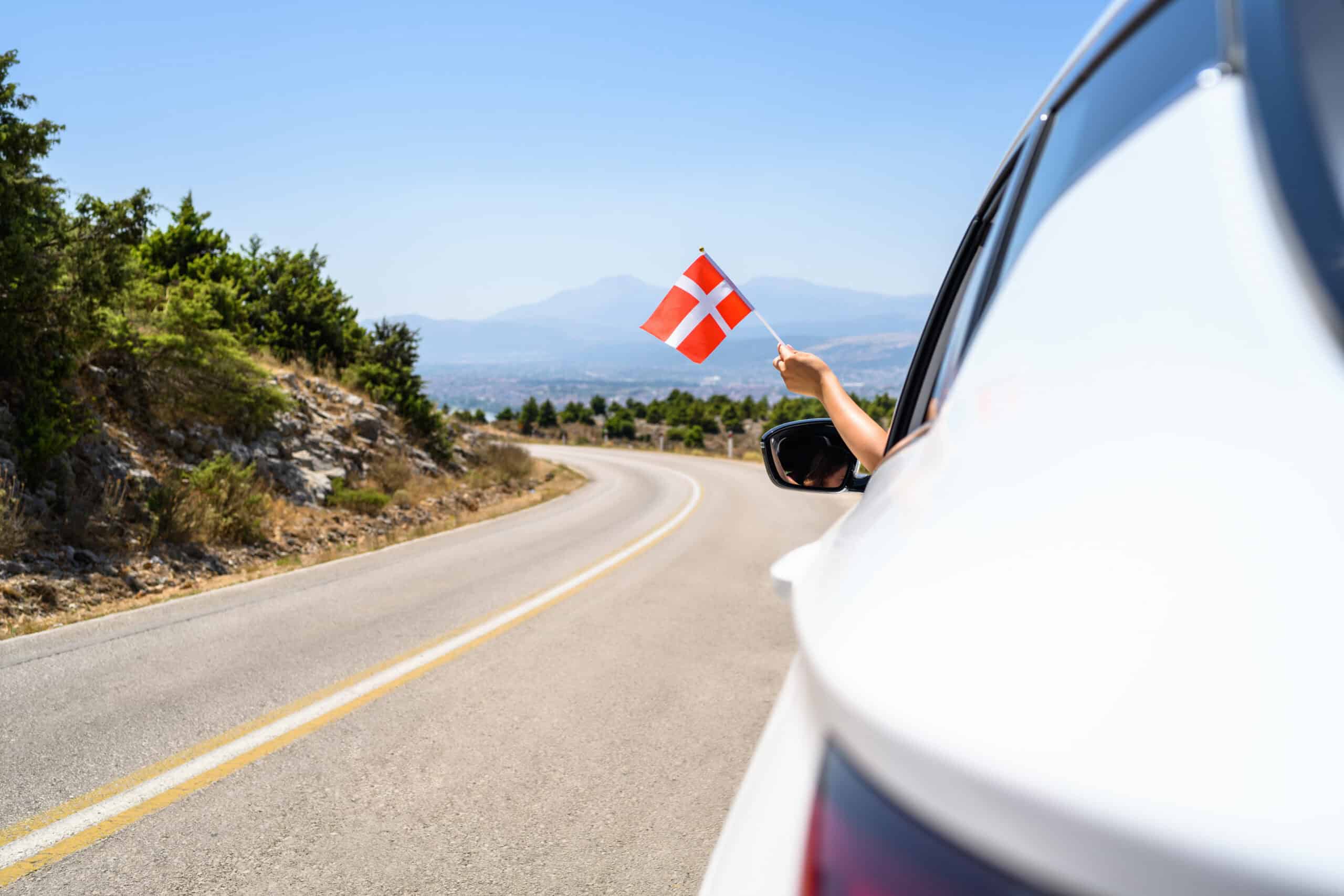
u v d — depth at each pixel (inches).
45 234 406.6
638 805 154.9
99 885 126.5
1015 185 48.8
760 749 32.5
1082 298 28.6
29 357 411.2
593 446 2628.0
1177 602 18.3
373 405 914.7
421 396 984.9
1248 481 19.7
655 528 631.2
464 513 775.1
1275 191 24.2
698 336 157.6
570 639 282.5
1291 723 15.8
